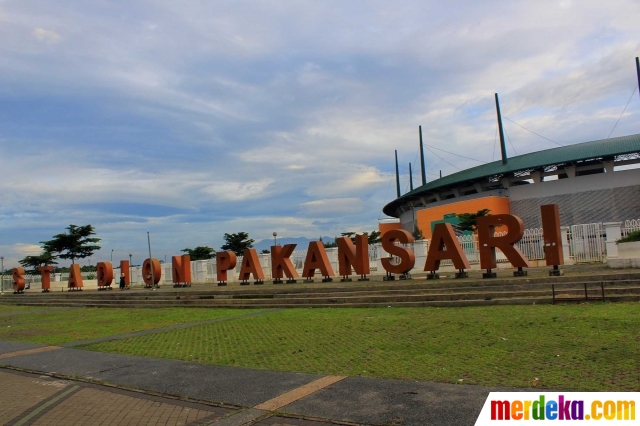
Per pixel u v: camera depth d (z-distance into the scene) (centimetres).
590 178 6119
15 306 3048
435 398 617
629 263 1697
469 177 6925
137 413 645
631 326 945
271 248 2667
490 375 702
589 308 1185
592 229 2333
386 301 1636
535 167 6256
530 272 1905
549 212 1691
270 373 810
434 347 916
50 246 6259
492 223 1828
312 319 1433
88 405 695
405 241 2156
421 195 8125
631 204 5834
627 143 6019
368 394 654
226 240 6738
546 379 664
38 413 666
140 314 2000
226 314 1752
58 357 1076
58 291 3959
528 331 983
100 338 1338
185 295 2375
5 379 896
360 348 960
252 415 608
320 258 2448
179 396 713
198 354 1021
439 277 2048
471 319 1184
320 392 679
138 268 4219
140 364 947
